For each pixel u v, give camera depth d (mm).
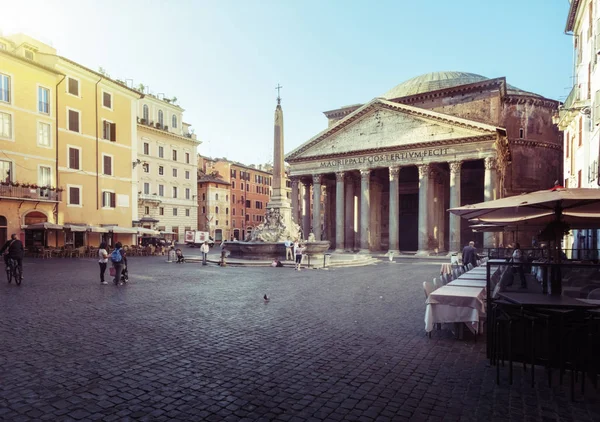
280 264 25625
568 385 5793
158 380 5762
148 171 56750
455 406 5008
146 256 37812
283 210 28375
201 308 11164
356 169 48094
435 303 8234
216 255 35188
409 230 59000
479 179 53531
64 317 9773
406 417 4684
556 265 6594
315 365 6473
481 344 7812
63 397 5129
